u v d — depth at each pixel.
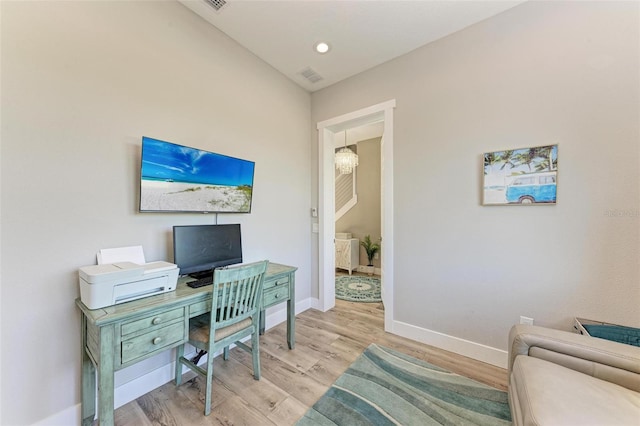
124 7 1.66
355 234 5.73
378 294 3.94
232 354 2.23
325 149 3.27
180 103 1.97
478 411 1.54
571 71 1.77
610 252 1.66
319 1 1.91
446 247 2.30
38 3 1.34
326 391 1.73
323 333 2.62
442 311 2.32
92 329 1.36
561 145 1.80
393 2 1.91
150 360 1.77
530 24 1.91
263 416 1.52
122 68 1.65
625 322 1.62
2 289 1.24
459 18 2.08
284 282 2.25
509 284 2.01
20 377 1.29
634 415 0.92
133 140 1.71
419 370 1.97
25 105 1.30
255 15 2.06
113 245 1.61
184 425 1.46
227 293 1.67
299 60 2.67
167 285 1.59
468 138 2.18
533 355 1.38
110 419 1.22
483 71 2.11
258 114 2.63
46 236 1.37
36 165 1.34
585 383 1.10
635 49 1.58
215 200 2.16
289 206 3.04
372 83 2.78
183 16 1.99
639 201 1.58
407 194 2.53
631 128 1.59
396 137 2.60
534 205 1.90
